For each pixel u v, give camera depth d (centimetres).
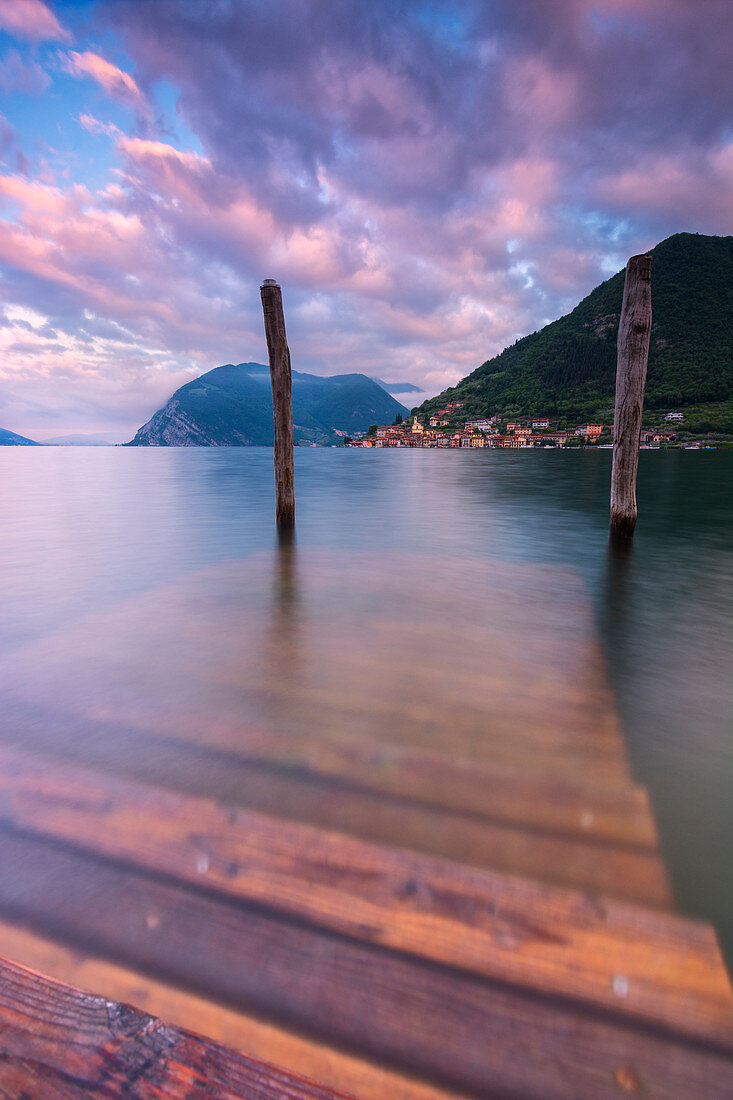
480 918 151
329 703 304
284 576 646
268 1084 94
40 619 473
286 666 364
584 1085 109
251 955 137
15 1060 97
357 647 405
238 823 193
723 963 139
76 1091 92
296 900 156
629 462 888
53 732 266
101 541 895
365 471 3538
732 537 966
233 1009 123
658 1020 122
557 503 1580
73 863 172
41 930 145
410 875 167
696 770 240
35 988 111
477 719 287
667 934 147
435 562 736
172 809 202
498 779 227
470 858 176
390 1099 106
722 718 294
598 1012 124
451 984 130
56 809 201
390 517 1242
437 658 384
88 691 320
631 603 543
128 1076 94
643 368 832
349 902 156
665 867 175
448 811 203
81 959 136
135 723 277
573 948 142
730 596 572
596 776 232
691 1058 114
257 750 249
